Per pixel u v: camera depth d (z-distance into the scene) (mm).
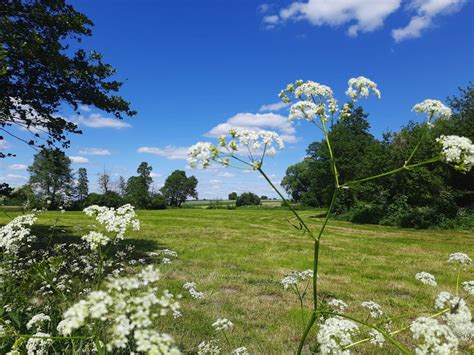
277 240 20672
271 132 3168
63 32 12250
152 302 1853
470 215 31094
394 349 5230
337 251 16547
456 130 29891
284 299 8133
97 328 2555
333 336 2840
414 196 33281
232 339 5527
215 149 3123
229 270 10961
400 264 13211
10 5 10656
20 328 4156
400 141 34469
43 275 3246
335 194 3004
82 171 55312
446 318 2785
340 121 3547
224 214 51500
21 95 11883
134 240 17266
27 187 6738
